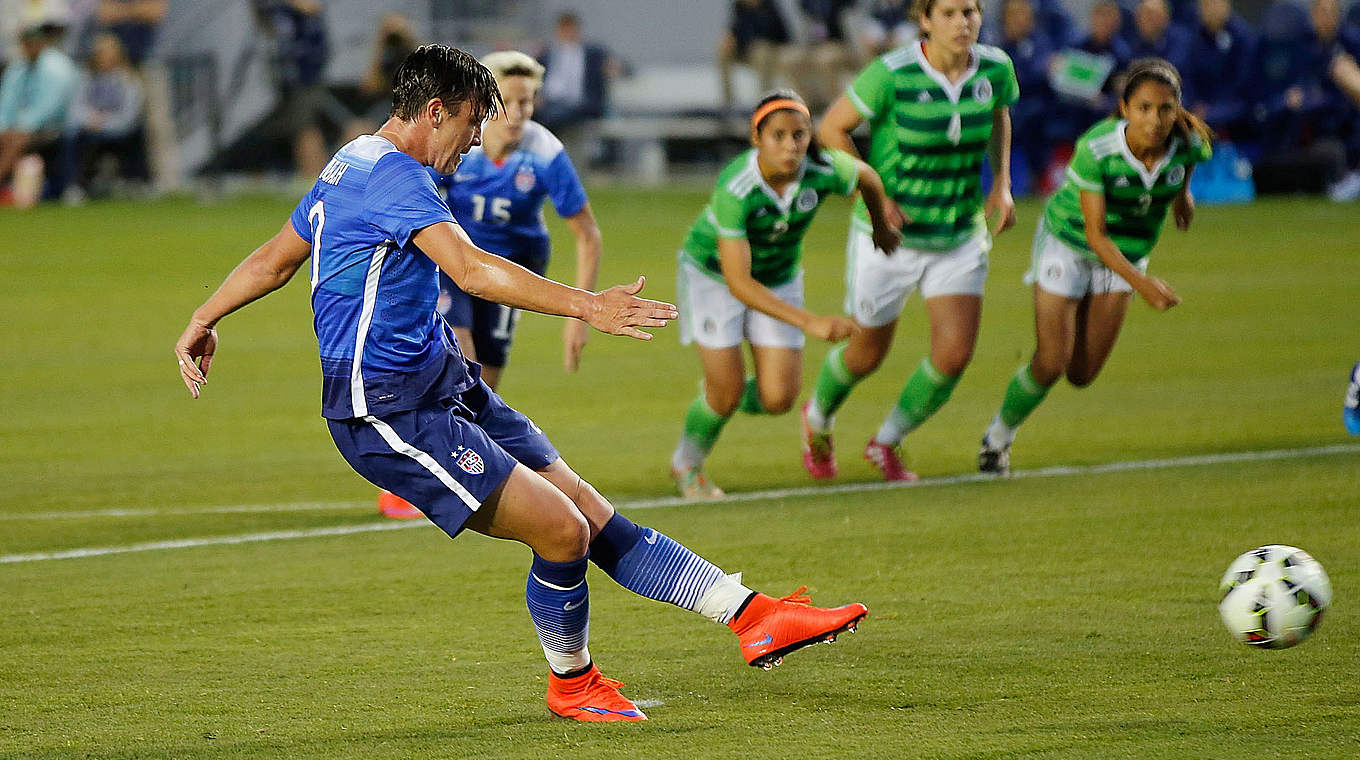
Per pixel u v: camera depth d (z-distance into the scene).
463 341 24.59
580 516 14.69
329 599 19.59
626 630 18.19
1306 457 27.28
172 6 84.94
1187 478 25.81
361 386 14.24
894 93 25.48
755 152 23.53
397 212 13.75
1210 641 17.19
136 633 18.19
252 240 62.38
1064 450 28.59
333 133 83.44
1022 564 20.70
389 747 14.46
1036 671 16.31
